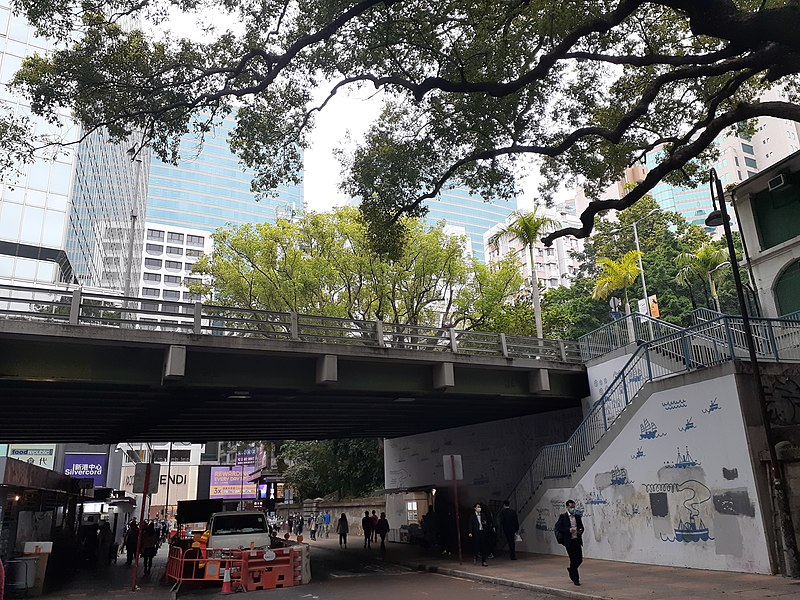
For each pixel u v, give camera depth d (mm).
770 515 12852
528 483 22438
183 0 14336
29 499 20062
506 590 13750
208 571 17141
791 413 14180
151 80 15000
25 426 24000
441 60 15633
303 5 14812
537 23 14633
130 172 81312
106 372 15695
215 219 150375
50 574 21969
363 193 18875
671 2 9688
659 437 15789
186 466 94125
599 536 17703
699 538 14281
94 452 47469
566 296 52969
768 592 10523
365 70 16359
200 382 16781
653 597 10781
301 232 36844
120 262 71375
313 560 24875
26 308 38625
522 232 33219
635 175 96438
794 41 8648
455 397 21750
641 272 41125
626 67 17031
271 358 18016
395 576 18297
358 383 19312
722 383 14156
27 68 14672
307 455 45062
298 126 17547
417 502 32438
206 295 38969
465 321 39219
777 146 93000
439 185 17609
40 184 41000
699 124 14859
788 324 16031
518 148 15477
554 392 22859
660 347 17438
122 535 35125
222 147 156125
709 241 50562
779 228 21094
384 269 35219
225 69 15008
